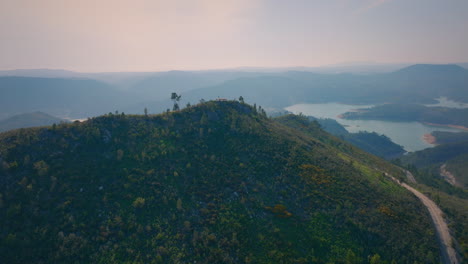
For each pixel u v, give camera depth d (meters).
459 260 70.12
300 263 61.91
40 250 55.50
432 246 72.25
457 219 91.44
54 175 71.94
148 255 58.97
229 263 58.88
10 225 58.00
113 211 68.44
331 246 68.25
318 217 77.06
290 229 71.88
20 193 64.44
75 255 56.50
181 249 61.66
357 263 63.78
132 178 78.94
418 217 85.50
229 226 69.38
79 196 69.75
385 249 68.88
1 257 52.03
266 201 81.19
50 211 63.69
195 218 70.81
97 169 79.75
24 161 71.88
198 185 82.31
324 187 90.75
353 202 85.12
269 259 61.91
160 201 73.75
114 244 60.28
